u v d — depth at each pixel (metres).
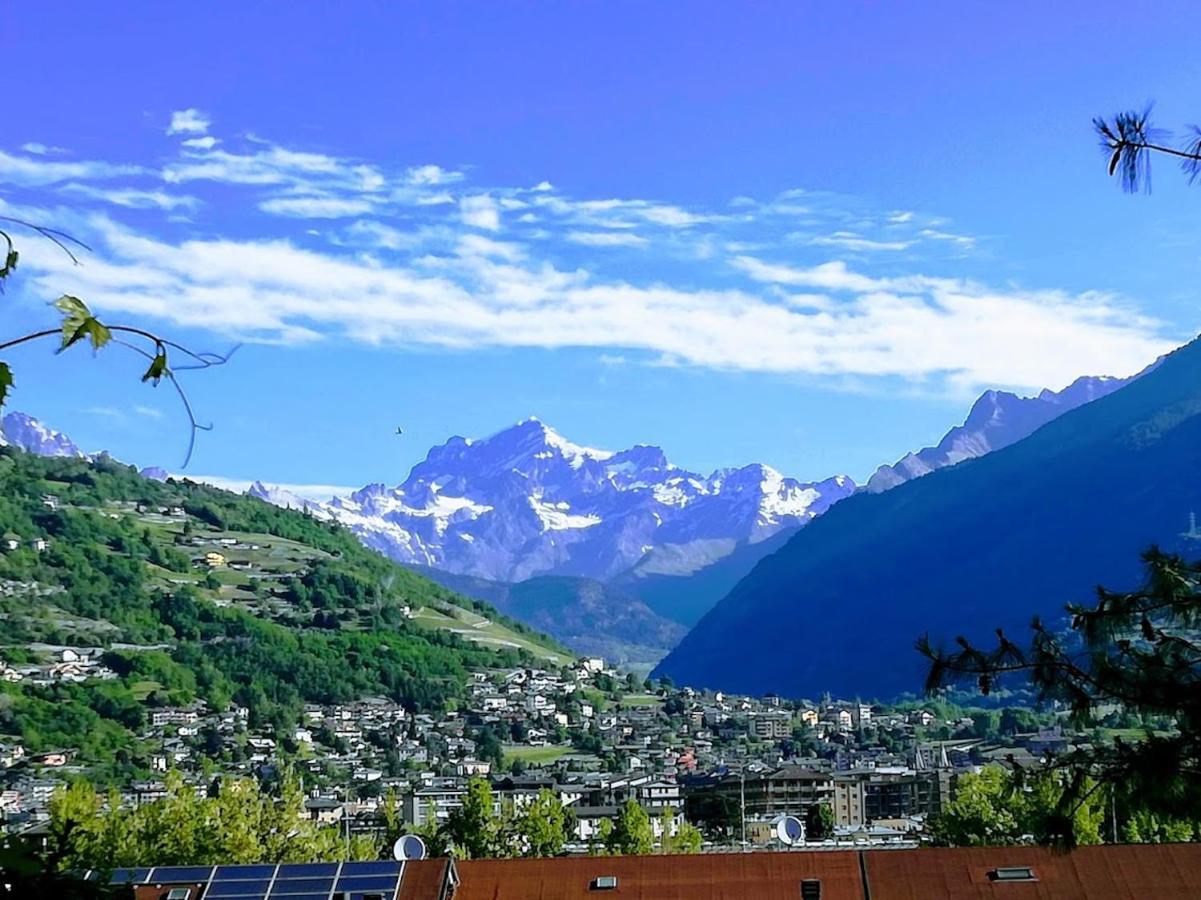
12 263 13.06
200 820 131.25
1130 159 18.48
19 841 15.45
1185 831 114.94
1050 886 78.25
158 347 13.41
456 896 82.12
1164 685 22.08
